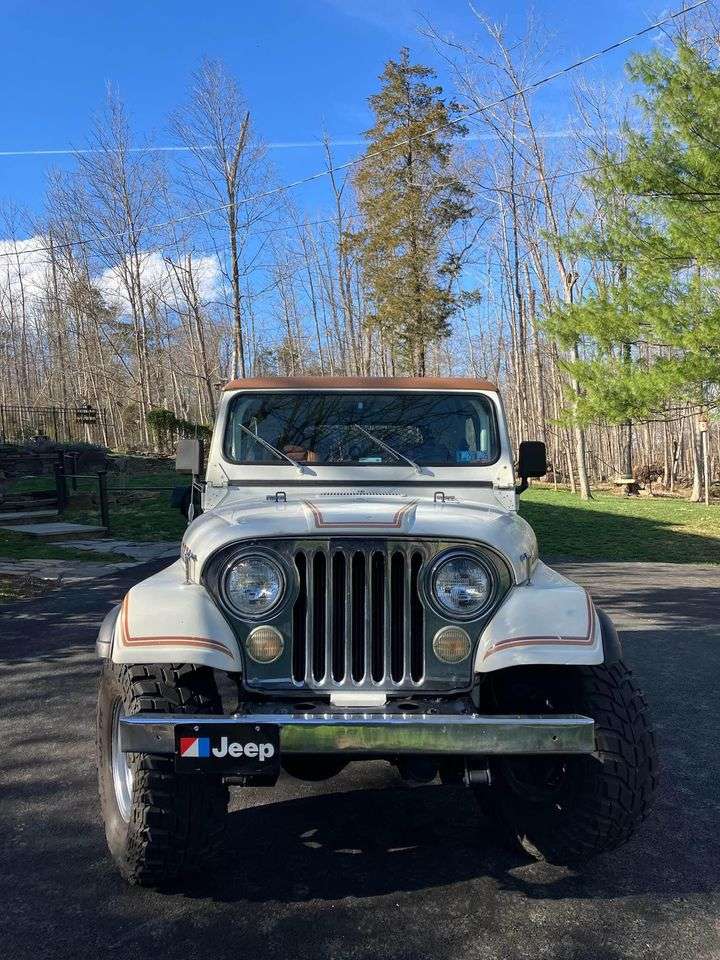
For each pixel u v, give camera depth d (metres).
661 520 21.66
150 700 3.13
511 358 50.28
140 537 14.73
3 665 6.68
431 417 4.59
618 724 3.21
